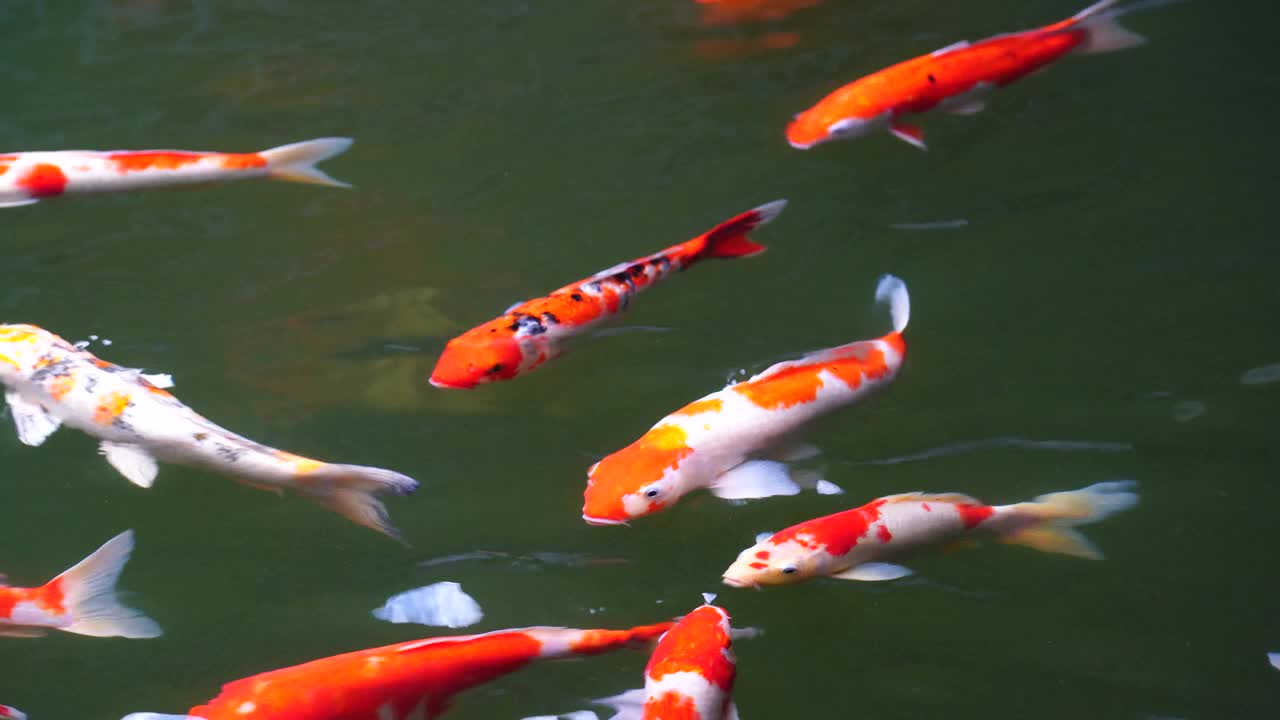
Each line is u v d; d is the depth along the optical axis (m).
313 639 3.09
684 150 5.00
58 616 2.98
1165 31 5.50
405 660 2.70
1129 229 4.40
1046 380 3.81
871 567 3.12
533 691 2.87
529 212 4.71
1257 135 4.79
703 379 3.90
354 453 3.66
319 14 6.23
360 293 4.32
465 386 3.77
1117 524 3.30
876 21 5.79
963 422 3.68
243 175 4.59
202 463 3.41
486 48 5.84
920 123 5.04
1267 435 3.55
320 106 5.40
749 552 3.04
